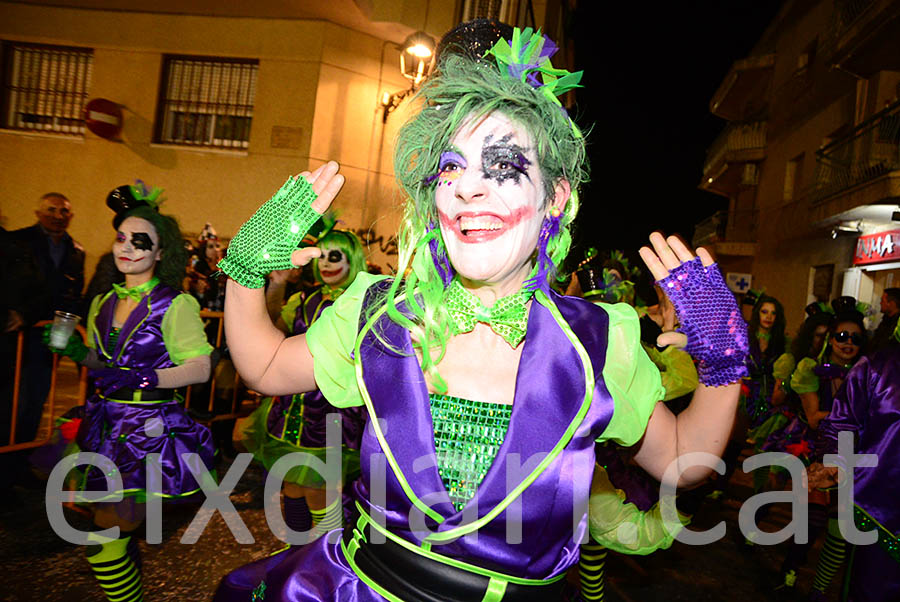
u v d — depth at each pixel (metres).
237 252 1.40
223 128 10.11
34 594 2.92
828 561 3.59
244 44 9.88
